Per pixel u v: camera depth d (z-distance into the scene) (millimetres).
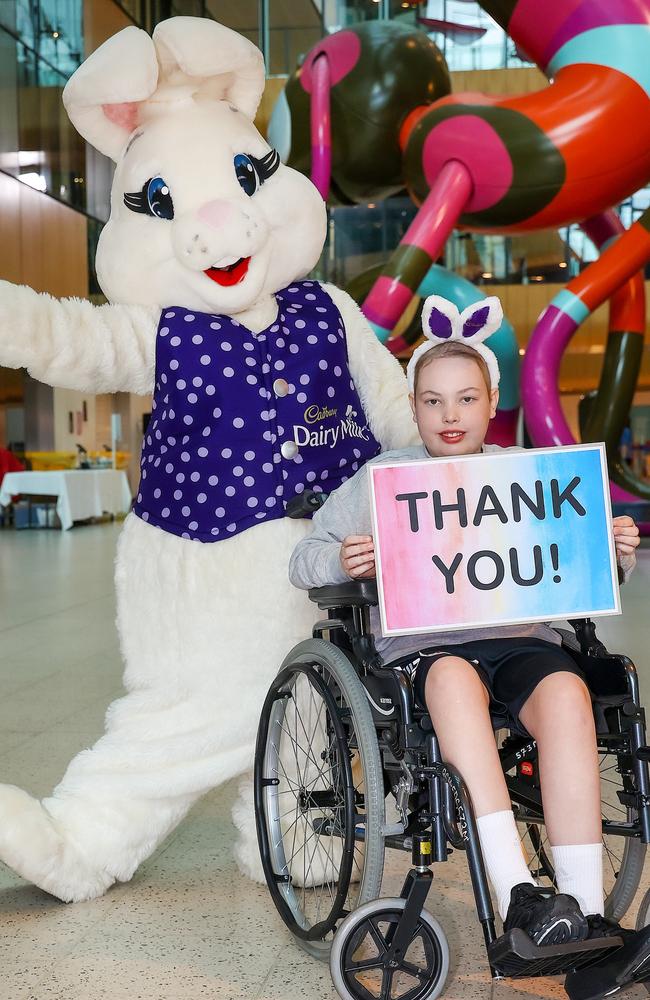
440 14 14102
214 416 2283
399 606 1749
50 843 2129
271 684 2180
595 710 1802
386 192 8141
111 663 4742
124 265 2367
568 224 6926
